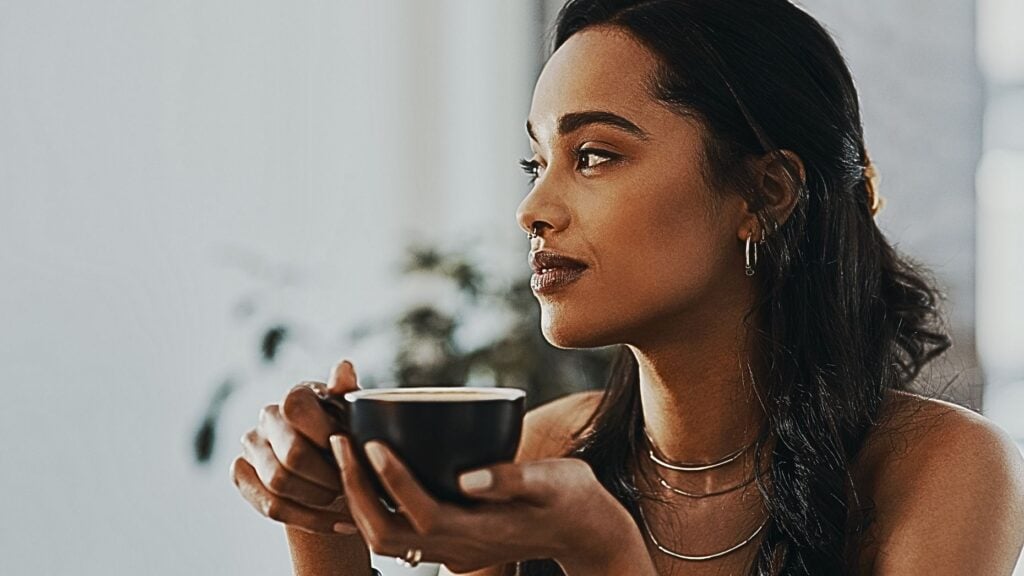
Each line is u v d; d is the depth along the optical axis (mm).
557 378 2023
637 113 1026
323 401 817
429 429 727
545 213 1025
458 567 783
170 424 2314
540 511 753
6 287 2076
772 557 1095
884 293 1255
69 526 2160
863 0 2658
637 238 1021
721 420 1126
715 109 1045
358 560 1037
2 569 2070
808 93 1098
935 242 2645
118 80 2252
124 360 2242
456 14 2865
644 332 1060
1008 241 2660
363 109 2721
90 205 2201
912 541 1023
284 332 2145
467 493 726
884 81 2656
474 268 2230
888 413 1156
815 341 1123
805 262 1120
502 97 2938
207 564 2371
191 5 2377
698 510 1150
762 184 1082
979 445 1078
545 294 1039
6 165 2082
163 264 2312
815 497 1084
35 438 2115
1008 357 2656
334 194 2654
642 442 1212
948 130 2646
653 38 1042
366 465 749
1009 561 1029
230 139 2447
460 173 2885
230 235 2439
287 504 850
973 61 2637
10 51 2092
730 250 1074
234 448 2426
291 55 2566
